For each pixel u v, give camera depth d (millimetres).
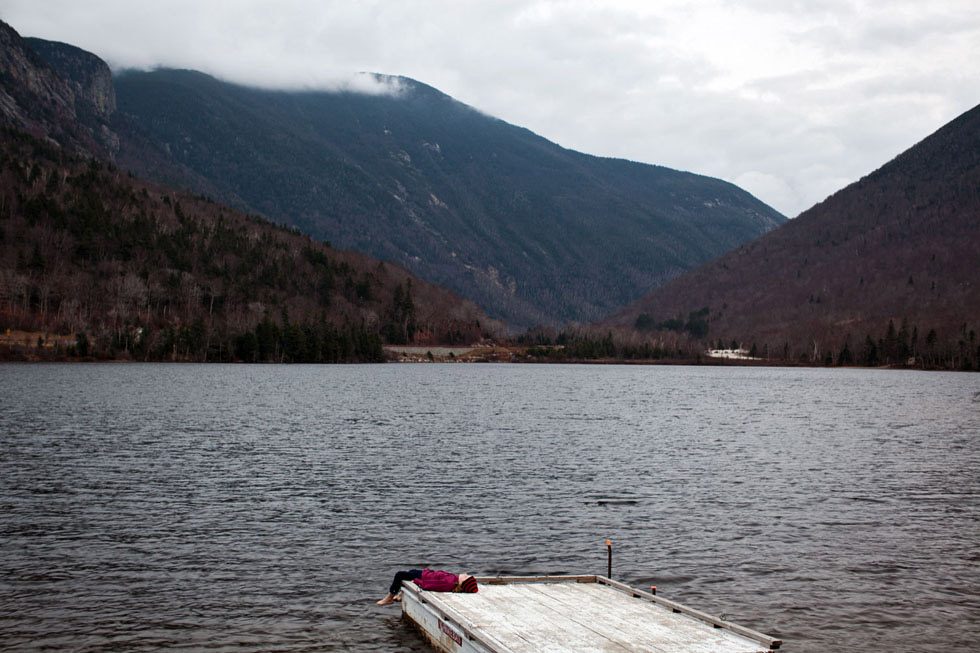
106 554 32438
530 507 42562
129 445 62594
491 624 22766
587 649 20938
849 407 121062
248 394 122938
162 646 23875
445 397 127250
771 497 46312
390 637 25062
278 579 29969
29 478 47562
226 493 44531
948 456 64438
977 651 24766
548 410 106812
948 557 34188
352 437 71188
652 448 67812
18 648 23391
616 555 33781
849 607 28172
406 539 35625
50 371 176750
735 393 157875
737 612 27562
